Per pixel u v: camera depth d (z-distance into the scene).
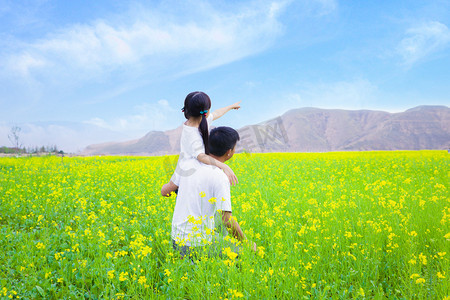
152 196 6.98
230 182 2.85
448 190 6.95
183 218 3.14
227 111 3.56
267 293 2.68
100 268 3.18
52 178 9.85
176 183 3.34
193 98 3.00
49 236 4.42
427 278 2.97
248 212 4.91
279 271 2.93
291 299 2.71
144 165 14.87
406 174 10.34
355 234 3.96
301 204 5.83
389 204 5.15
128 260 3.53
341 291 2.94
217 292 2.64
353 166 12.90
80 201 6.15
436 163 13.06
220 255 3.04
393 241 3.85
